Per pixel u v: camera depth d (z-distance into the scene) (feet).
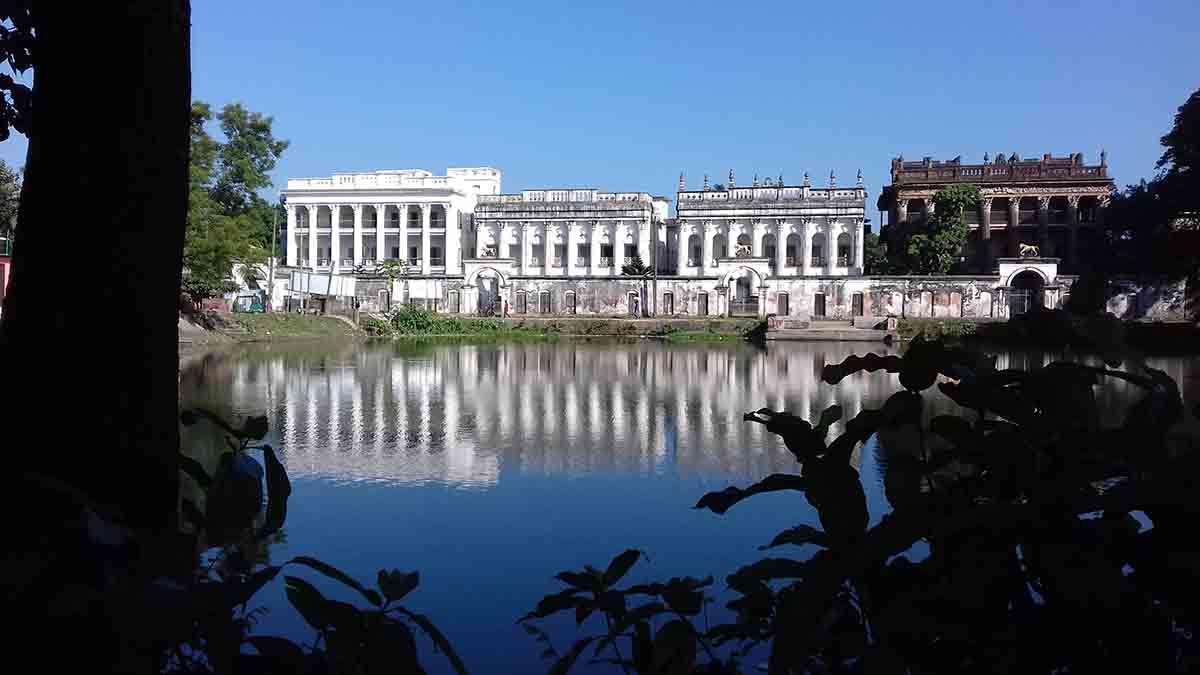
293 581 6.53
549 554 20.43
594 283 196.75
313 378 71.15
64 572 5.75
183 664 6.13
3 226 102.01
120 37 8.70
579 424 44.16
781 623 6.47
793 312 185.98
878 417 7.35
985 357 7.29
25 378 8.52
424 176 228.22
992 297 173.27
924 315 177.17
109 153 8.66
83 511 5.98
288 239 228.43
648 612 7.80
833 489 7.22
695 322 175.83
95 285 8.59
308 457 33.83
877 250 212.43
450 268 222.69
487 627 15.81
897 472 7.69
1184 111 124.98
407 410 49.80
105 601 5.42
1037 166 195.11
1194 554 5.52
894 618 6.28
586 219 216.54
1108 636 5.62
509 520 23.63
